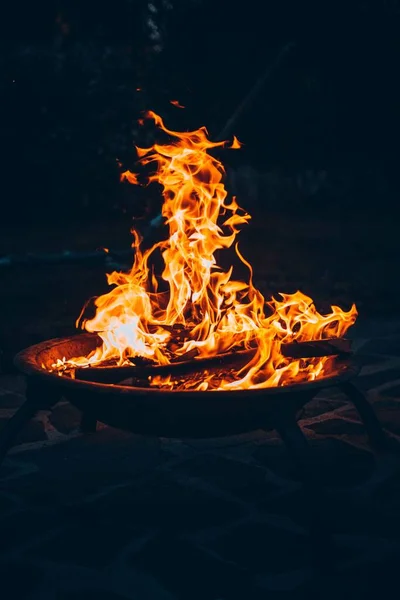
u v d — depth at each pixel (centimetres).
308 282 723
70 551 280
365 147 1077
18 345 499
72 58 1079
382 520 296
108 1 1048
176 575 263
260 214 1110
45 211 1127
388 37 940
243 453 363
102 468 349
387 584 255
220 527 294
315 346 309
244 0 921
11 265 535
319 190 1223
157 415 264
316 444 371
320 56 950
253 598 249
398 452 359
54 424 405
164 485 330
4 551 281
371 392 450
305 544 281
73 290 675
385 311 640
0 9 1102
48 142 1092
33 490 328
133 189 1067
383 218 1102
